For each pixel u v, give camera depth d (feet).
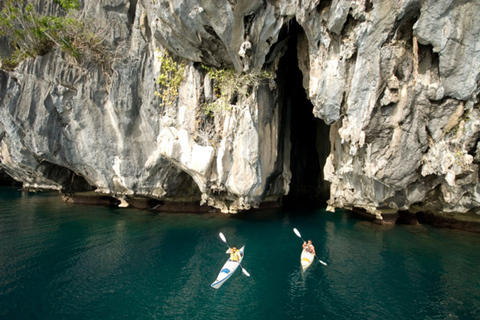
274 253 47.19
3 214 66.85
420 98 42.37
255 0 41.98
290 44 62.44
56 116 64.44
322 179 92.73
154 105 60.59
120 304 32.35
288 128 77.82
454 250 47.44
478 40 36.22
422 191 51.55
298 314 31.12
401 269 40.93
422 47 40.37
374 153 47.80
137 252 46.29
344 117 48.55
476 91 38.99
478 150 41.86
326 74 46.26
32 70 62.69
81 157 66.64
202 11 44.01
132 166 65.51
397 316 30.60
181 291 35.27
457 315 30.66
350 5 39.06
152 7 49.83
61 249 46.73
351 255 46.01
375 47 40.45
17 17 59.98
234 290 35.81
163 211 73.31
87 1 62.80
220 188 59.47
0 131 71.87
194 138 57.11
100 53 61.77
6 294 33.42
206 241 51.90
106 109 63.67
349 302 33.19
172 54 58.03
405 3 36.11
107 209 74.23
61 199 85.71
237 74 54.29
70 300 32.81
